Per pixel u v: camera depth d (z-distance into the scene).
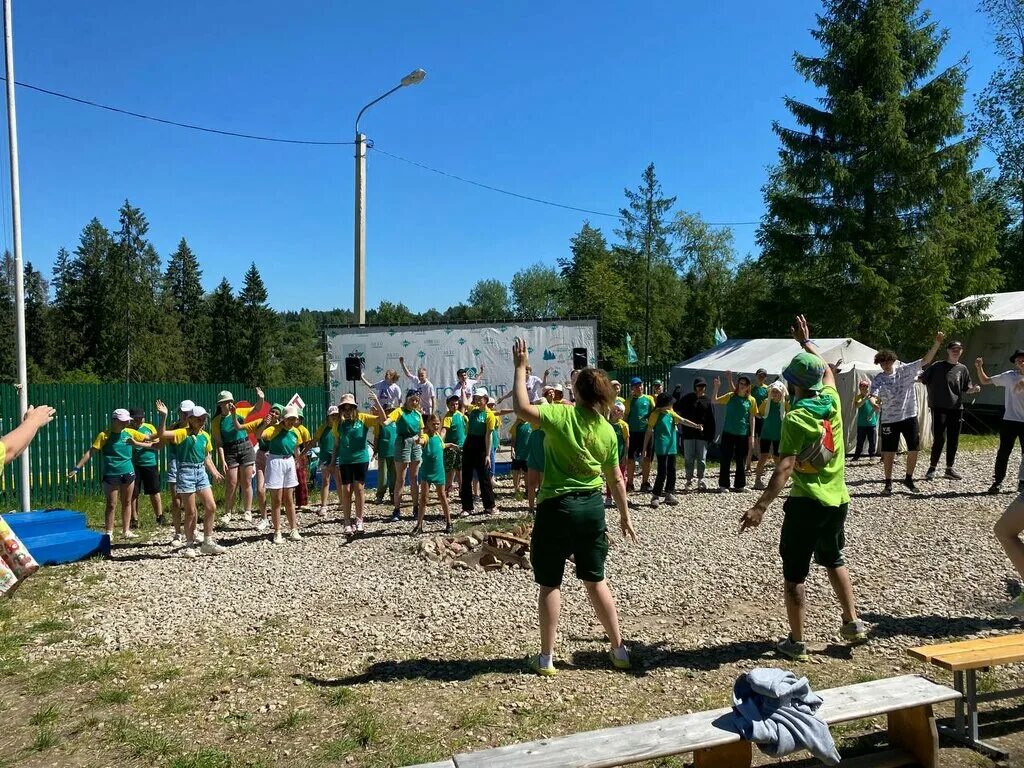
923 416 16.02
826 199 24.94
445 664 4.93
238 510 11.52
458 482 13.34
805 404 4.67
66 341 62.03
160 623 6.06
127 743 3.95
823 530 4.73
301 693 4.52
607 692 4.39
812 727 3.15
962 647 3.82
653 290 49.47
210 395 15.92
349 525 9.57
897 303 23.36
